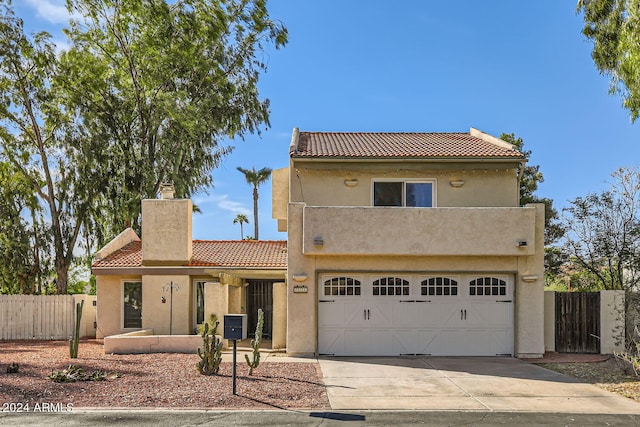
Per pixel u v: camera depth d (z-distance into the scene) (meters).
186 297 21.58
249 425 9.52
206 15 34.72
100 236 32.88
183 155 35.09
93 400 11.06
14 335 23.56
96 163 32.28
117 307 22.30
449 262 17.44
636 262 21.92
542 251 17.44
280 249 24.30
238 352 18.06
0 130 31.55
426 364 15.88
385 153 18.67
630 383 13.32
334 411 10.58
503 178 18.83
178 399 11.23
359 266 17.41
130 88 35.03
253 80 36.75
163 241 21.89
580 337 18.14
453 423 9.84
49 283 33.34
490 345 17.42
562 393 12.30
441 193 18.80
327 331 17.36
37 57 31.16
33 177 32.16
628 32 16.05
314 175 18.73
